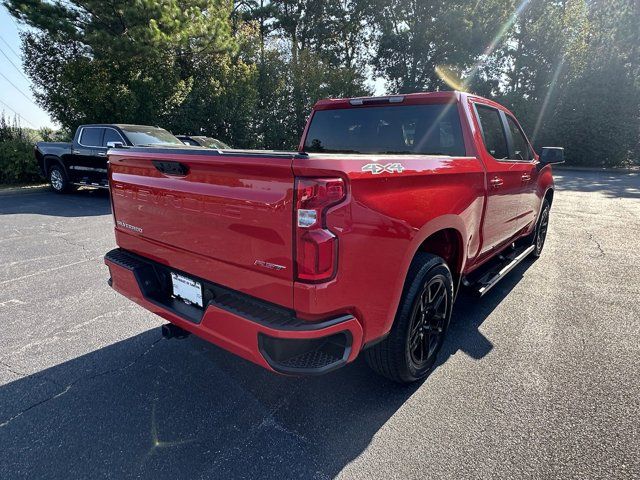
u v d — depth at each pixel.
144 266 2.82
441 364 3.06
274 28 32.44
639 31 21.59
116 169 2.95
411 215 2.33
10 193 12.29
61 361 3.10
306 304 1.90
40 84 16.45
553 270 5.28
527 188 4.52
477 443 2.26
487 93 27.97
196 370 3.00
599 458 2.14
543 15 24.81
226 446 2.25
